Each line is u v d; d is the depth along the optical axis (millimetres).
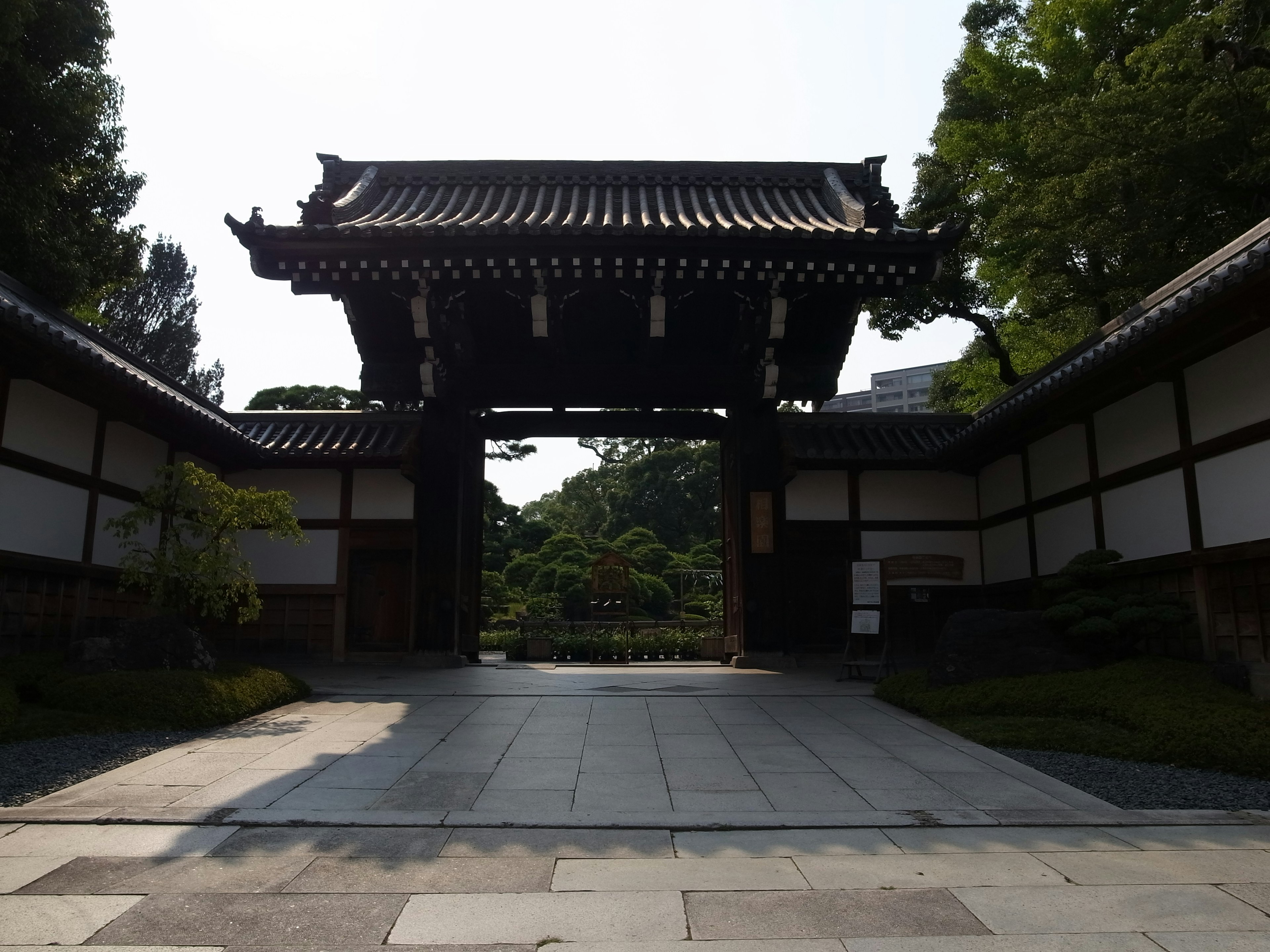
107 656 9172
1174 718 7324
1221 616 9055
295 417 15672
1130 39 17250
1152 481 10227
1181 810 5754
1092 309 18281
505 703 9898
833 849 4969
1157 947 3648
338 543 14938
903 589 15164
